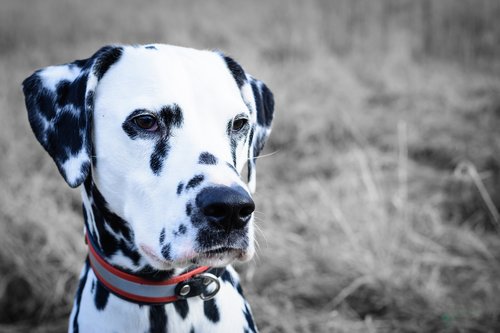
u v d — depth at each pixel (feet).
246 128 8.98
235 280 9.66
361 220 17.30
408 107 26.45
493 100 26.37
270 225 17.17
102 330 8.76
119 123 8.23
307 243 16.57
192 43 33.63
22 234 15.89
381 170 21.20
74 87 8.53
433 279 15.31
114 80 8.41
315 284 15.20
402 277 15.14
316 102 26.23
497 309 14.33
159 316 8.63
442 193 19.65
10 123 22.04
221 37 34.96
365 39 34.78
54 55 32.14
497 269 16.01
